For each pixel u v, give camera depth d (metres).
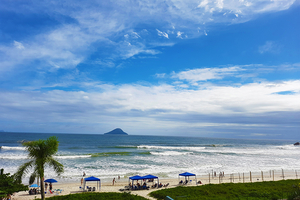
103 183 31.70
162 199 22.75
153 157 60.69
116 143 131.50
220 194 24.58
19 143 108.06
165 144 134.12
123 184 31.22
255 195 23.28
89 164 46.62
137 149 87.88
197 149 95.75
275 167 47.81
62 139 159.12
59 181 32.41
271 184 29.77
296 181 31.83
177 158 59.50
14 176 19.08
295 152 90.75
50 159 19.23
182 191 25.86
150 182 32.94
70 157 57.12
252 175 38.97
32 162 19.00
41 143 18.52
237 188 27.22
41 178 18.94
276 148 122.38
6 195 18.89
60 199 21.50
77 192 26.36
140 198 22.28
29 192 25.45
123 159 55.47
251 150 96.00
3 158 52.03
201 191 25.83
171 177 36.50
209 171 42.16
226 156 67.12
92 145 107.19
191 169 43.59
